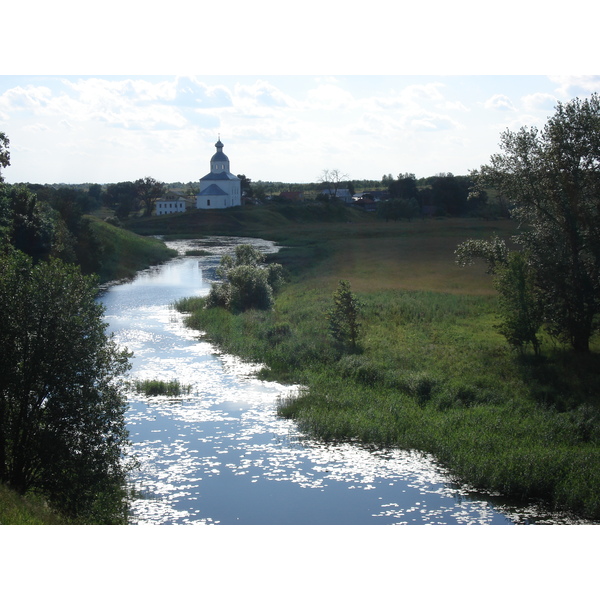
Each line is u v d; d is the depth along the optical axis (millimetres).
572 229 32125
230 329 40906
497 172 34062
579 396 26422
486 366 30766
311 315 43219
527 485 19203
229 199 187375
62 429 18125
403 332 38094
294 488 19641
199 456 22078
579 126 31406
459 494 19344
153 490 19438
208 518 17500
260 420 25766
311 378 30391
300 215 175375
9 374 17594
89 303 18844
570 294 31844
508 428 22938
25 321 17844
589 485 18781
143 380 30938
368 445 23188
